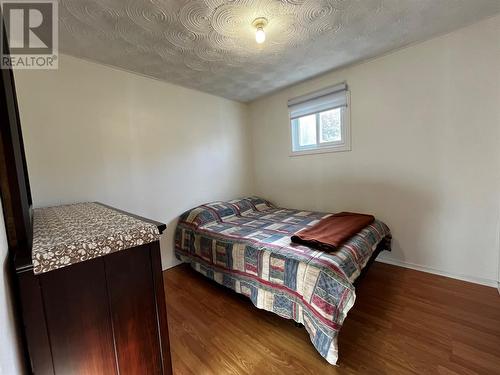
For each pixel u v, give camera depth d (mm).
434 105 2098
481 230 1986
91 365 887
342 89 2574
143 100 2455
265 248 1773
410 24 1810
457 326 1542
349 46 2092
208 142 3115
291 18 1627
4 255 711
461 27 1901
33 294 763
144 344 1006
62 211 1552
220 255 2102
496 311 1665
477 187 1970
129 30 1668
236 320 1756
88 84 2078
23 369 775
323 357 1351
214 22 1622
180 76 2518
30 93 1788
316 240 1681
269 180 3576
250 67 2391
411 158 2264
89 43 1809
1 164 767
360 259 1654
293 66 2432
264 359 1385
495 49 1799
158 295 1037
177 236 2693
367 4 1534
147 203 2510
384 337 1485
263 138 3561
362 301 1866
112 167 2244
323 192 2959
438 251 2211
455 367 1249
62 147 1950
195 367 1344
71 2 1356
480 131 1914
